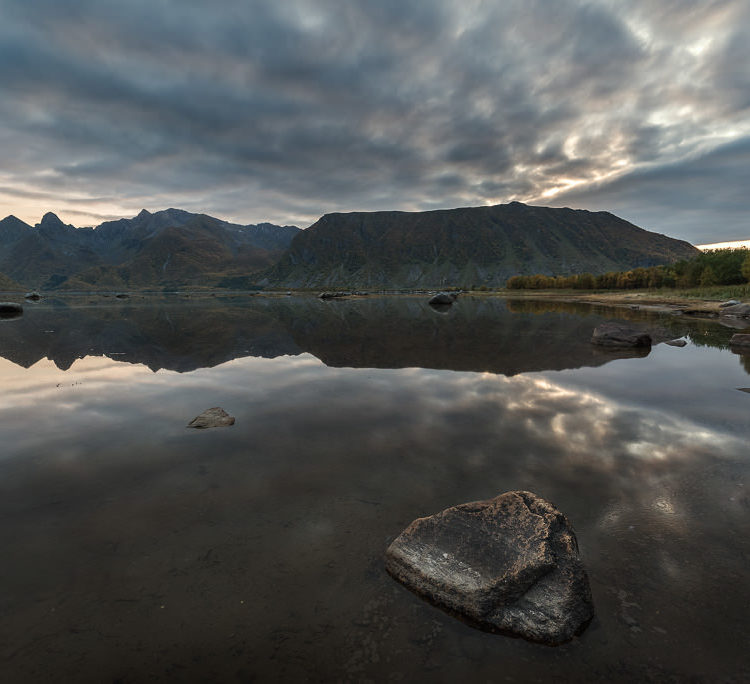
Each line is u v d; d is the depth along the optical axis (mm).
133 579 3969
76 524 4816
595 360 15078
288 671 3117
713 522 4859
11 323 30719
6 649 3227
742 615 3570
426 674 3129
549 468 6207
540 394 10359
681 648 3299
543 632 3457
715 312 35875
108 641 3324
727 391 10586
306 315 40500
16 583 3883
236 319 35219
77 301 76188
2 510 5090
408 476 5992
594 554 4336
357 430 7840
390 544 4500
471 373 12922
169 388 11148
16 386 11391
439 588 3842
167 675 3066
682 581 3963
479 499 5363
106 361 15305
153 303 67875
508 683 3061
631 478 5898
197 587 3887
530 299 77625
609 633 3455
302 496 5473
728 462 6398
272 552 4387
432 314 41656
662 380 11844
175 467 6305
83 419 8547
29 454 6766
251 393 10602
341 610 3699
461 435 7535
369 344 19797
